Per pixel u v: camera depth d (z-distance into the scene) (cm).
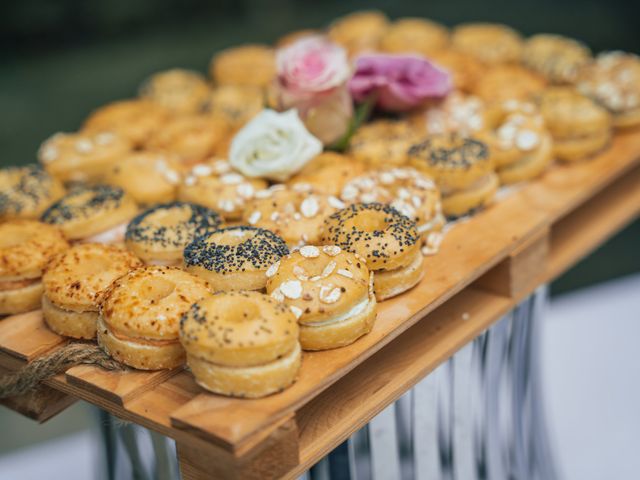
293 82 194
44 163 215
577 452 258
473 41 285
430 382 176
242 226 164
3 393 153
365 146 201
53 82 439
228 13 496
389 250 154
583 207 236
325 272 146
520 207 196
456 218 191
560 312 319
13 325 160
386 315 154
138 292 145
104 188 190
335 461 169
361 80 216
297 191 176
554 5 509
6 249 163
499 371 201
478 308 183
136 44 471
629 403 275
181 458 136
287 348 131
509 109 215
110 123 237
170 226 170
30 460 257
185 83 273
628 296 326
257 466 128
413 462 183
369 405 152
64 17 457
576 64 266
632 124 236
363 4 507
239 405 130
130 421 140
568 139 218
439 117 223
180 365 144
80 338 154
